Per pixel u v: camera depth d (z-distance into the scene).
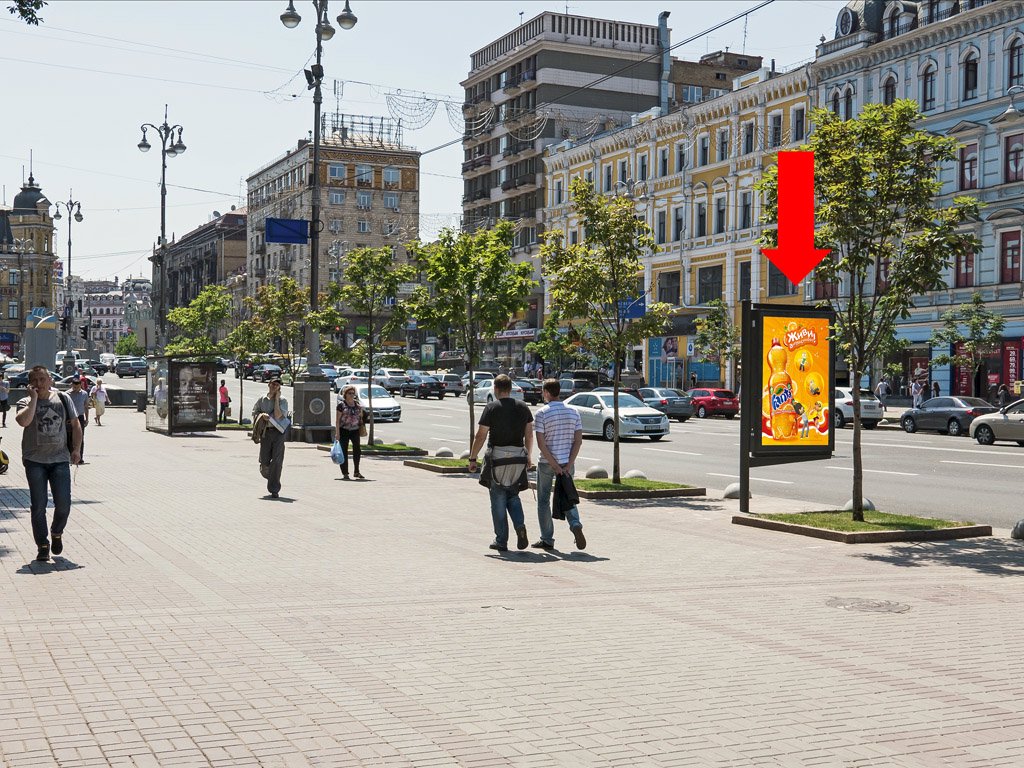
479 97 85.88
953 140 13.05
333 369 72.88
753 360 14.73
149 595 8.48
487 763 4.80
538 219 75.69
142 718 5.37
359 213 99.50
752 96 54.56
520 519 11.15
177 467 21.16
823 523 13.03
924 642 7.29
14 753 4.84
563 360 64.69
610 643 7.10
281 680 6.09
